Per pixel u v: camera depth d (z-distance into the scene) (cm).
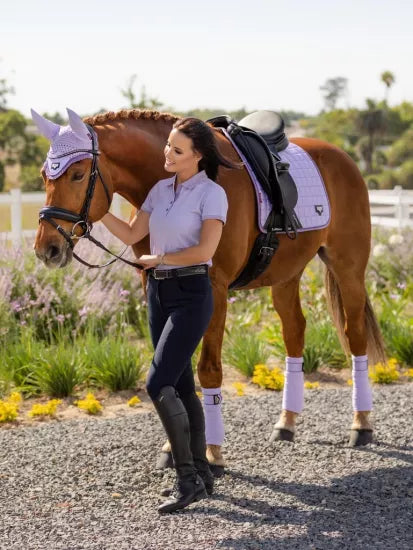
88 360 683
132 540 369
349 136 6562
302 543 365
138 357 686
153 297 404
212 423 449
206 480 422
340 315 549
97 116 436
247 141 468
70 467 467
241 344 734
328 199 516
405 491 431
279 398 622
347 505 412
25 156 4825
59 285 823
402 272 1033
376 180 5350
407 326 789
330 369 737
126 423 556
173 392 393
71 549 360
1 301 748
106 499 421
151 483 444
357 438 511
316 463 477
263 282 493
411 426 546
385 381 686
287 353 529
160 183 412
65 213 397
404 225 1280
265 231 465
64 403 632
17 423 578
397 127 6831
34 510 406
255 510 405
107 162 423
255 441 516
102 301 808
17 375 664
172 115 452
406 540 368
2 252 847
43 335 781
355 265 534
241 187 452
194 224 394
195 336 390
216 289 439
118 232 419
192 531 379
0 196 1101
